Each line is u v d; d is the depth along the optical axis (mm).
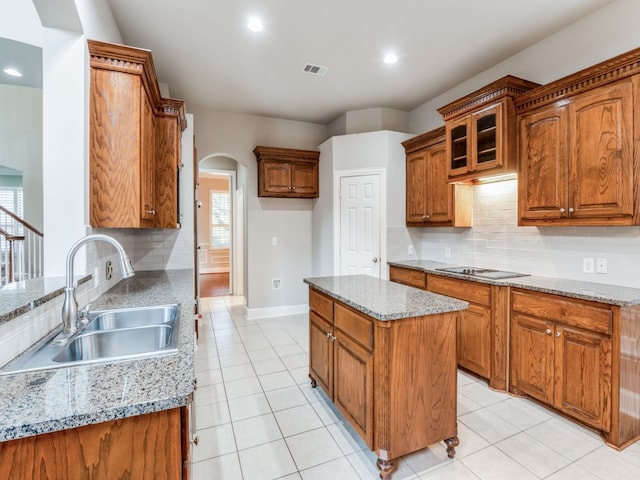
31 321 1223
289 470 1761
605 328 1927
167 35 2766
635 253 2209
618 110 2023
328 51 3027
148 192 2246
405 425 1697
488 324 2617
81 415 773
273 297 4766
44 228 1806
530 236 2875
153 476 847
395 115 4453
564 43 2670
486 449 1908
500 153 2691
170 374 984
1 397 843
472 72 3432
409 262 3906
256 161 4641
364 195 4137
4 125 5281
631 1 2264
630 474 1712
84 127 1853
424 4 2387
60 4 1664
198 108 4363
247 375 2857
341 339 2062
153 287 2371
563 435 2029
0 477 756
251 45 2922
